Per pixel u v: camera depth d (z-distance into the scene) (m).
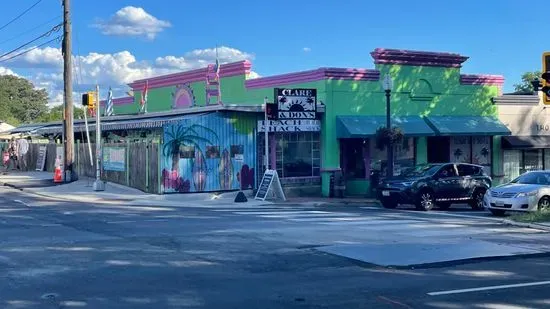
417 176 23.11
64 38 29.92
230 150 26.69
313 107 27.00
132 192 26.39
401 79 29.86
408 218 18.77
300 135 28.06
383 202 23.53
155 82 41.09
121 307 7.55
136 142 27.81
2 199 24.12
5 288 8.52
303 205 23.94
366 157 28.81
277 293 8.34
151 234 14.04
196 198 24.97
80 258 10.83
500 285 8.94
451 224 17.09
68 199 24.30
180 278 9.28
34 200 23.81
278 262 10.70
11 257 10.88
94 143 33.81
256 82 31.30
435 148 31.52
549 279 9.42
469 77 32.09
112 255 11.17
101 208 20.94
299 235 14.19
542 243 13.35
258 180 27.30
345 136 27.44
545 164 35.03
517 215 18.53
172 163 25.55
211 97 34.94
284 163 27.69
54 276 9.34
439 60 30.94
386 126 26.83
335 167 27.94
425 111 30.69
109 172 30.16
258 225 16.12
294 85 29.28
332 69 27.73
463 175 23.75
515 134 33.75
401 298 8.07
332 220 17.69
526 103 34.00
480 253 11.69
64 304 7.68
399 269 10.22
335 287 8.73
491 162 33.09
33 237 13.38
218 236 13.84
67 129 30.67
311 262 10.73
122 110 46.41
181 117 26.91
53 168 38.38
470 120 31.58
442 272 9.98
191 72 36.75
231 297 8.09
